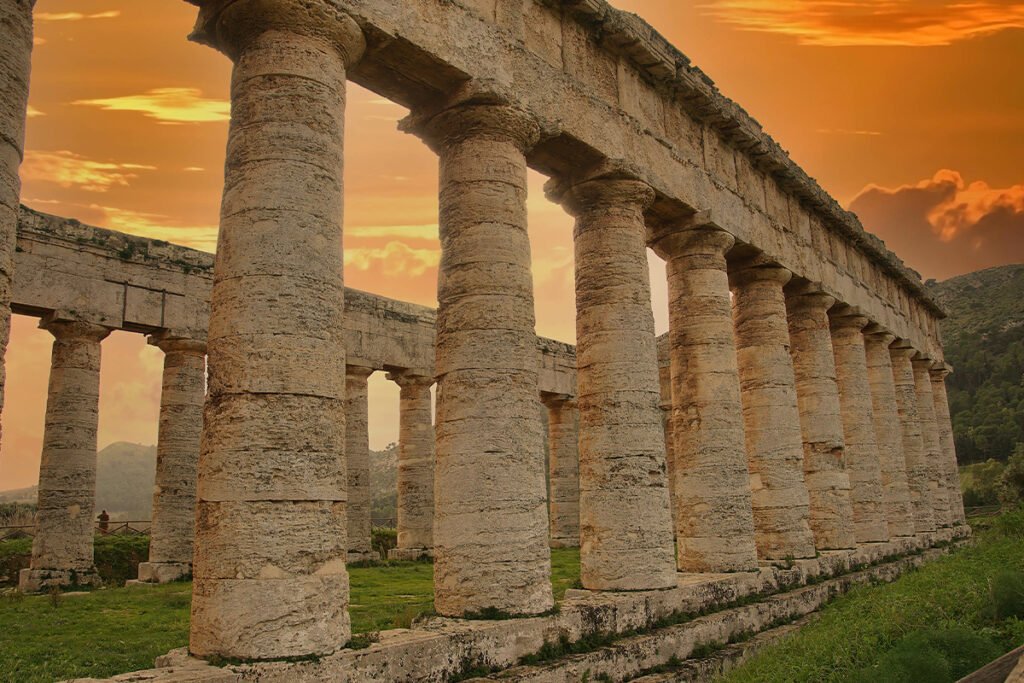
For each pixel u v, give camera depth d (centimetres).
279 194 1087
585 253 1709
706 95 1977
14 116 966
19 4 997
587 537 1596
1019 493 4512
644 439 1595
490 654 1164
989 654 1077
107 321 2275
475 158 1414
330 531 1038
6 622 1504
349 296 2894
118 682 869
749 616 1648
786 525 2086
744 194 2180
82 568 2183
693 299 1972
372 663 1013
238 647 953
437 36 1327
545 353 3691
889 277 3294
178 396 2448
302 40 1153
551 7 1620
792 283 2455
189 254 2502
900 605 1491
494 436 1305
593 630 1343
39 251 2161
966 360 9756
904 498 2930
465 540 1275
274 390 1030
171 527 2364
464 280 1372
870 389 3055
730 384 1927
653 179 1784
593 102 1648
